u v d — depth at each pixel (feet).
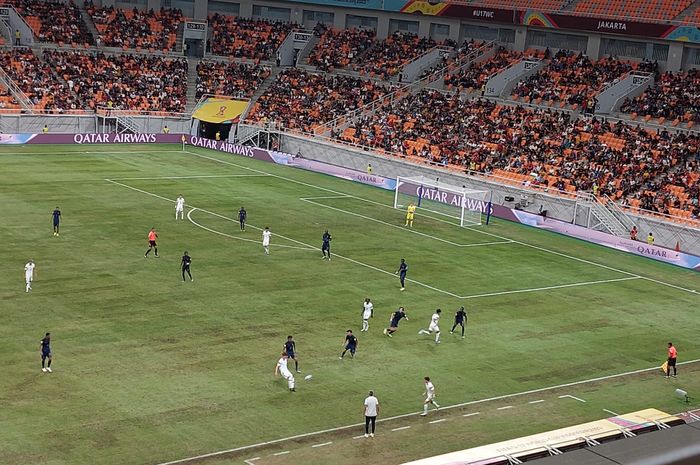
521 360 162.61
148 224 244.83
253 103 407.85
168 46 435.53
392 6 426.51
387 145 351.46
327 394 140.15
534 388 149.48
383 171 341.62
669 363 159.63
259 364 150.61
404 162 334.44
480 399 142.92
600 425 109.29
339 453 119.55
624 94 347.77
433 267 224.53
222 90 413.80
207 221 254.27
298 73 422.41
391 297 195.31
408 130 361.10
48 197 268.82
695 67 354.33
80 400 130.62
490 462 95.40
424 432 128.47
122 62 413.39
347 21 451.94
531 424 133.69
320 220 268.62
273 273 207.00
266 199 293.23
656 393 151.02
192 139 393.09
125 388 136.26
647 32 350.64
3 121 359.05
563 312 195.11
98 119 382.63
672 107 332.19
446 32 424.46
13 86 372.17
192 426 124.88
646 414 114.62
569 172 304.71
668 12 357.20
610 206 277.44
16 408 126.11
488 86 375.66
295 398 137.69
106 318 167.43
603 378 156.66
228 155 374.43
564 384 152.35
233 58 438.40
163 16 447.42
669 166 296.71
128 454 114.52
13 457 111.14
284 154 361.71
